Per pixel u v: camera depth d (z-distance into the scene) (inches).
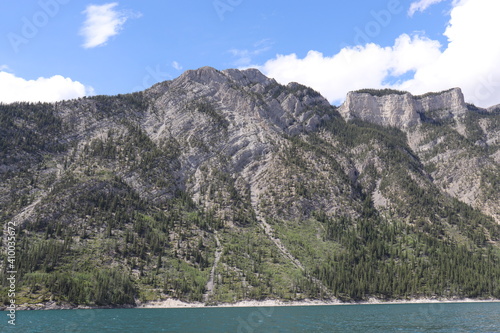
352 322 5625.0
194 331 4793.3
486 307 7726.4
